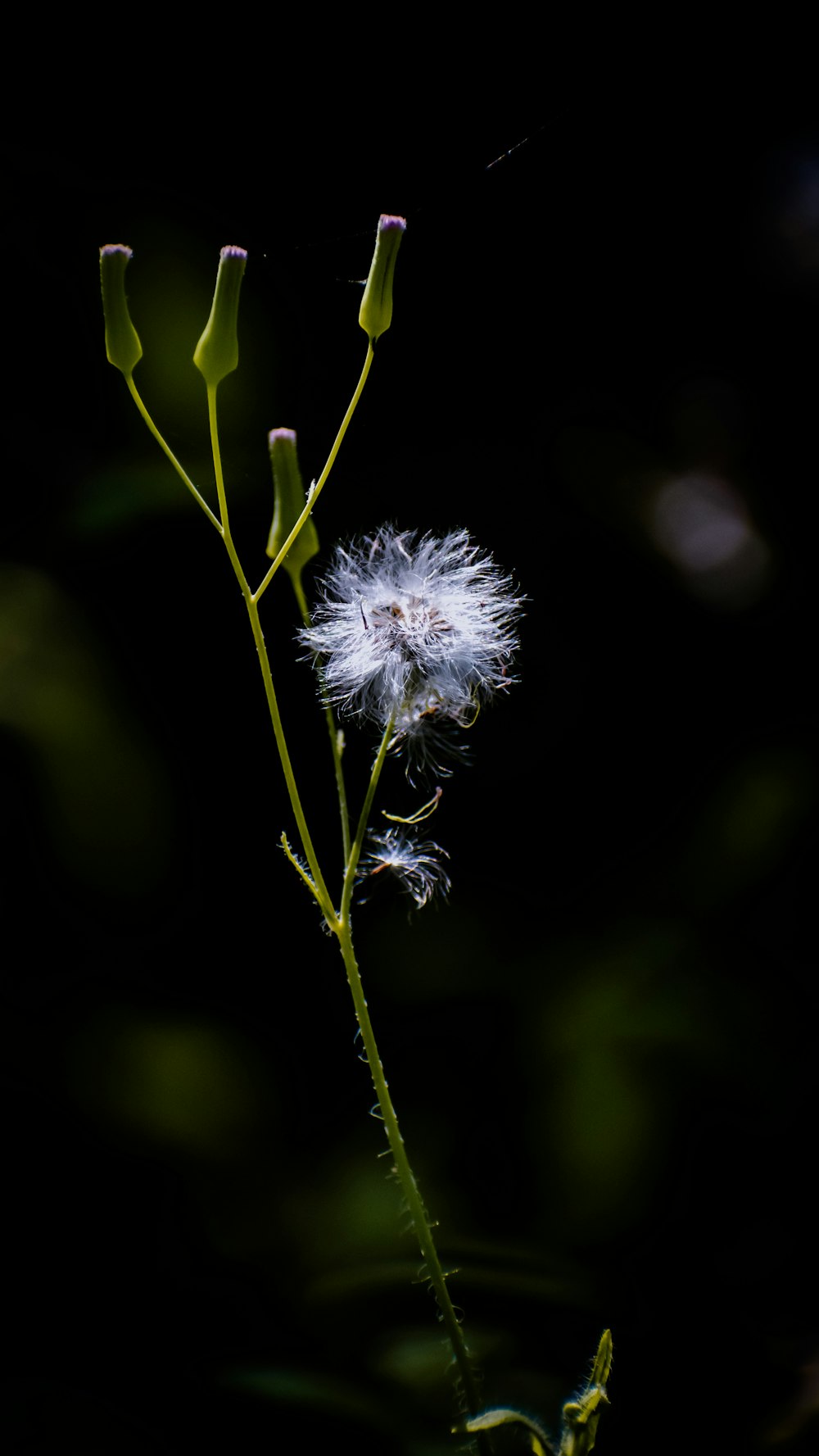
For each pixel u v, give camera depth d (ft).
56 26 1.83
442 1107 1.85
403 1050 1.89
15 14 1.83
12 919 1.81
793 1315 1.82
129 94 1.84
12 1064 1.78
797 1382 1.75
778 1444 1.71
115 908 1.82
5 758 1.80
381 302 1.45
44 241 1.86
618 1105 1.79
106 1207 1.77
